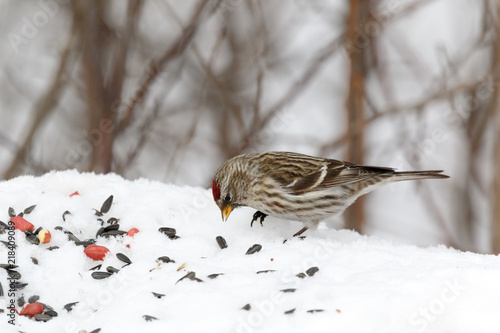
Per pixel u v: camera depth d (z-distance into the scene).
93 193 9.02
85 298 7.24
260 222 8.82
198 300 6.57
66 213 8.45
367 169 8.90
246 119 14.66
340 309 6.31
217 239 8.17
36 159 14.55
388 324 6.23
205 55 14.96
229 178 8.69
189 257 7.70
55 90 13.34
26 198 8.61
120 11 14.00
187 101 14.98
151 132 14.45
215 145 15.12
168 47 13.72
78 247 7.89
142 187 9.37
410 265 7.07
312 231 8.84
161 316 6.46
